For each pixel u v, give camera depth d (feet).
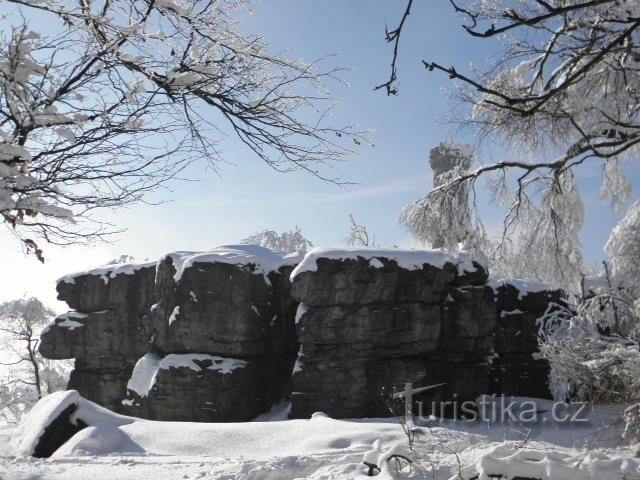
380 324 55.31
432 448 30.07
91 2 17.44
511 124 37.50
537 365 68.23
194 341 59.41
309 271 55.47
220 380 57.98
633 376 33.47
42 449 40.27
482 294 59.72
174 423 44.70
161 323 61.16
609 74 35.42
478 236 46.42
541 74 38.22
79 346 70.38
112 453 38.04
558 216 45.68
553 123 36.73
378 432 39.34
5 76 15.25
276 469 28.12
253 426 43.37
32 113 15.57
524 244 46.93
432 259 57.98
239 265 60.64
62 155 17.43
